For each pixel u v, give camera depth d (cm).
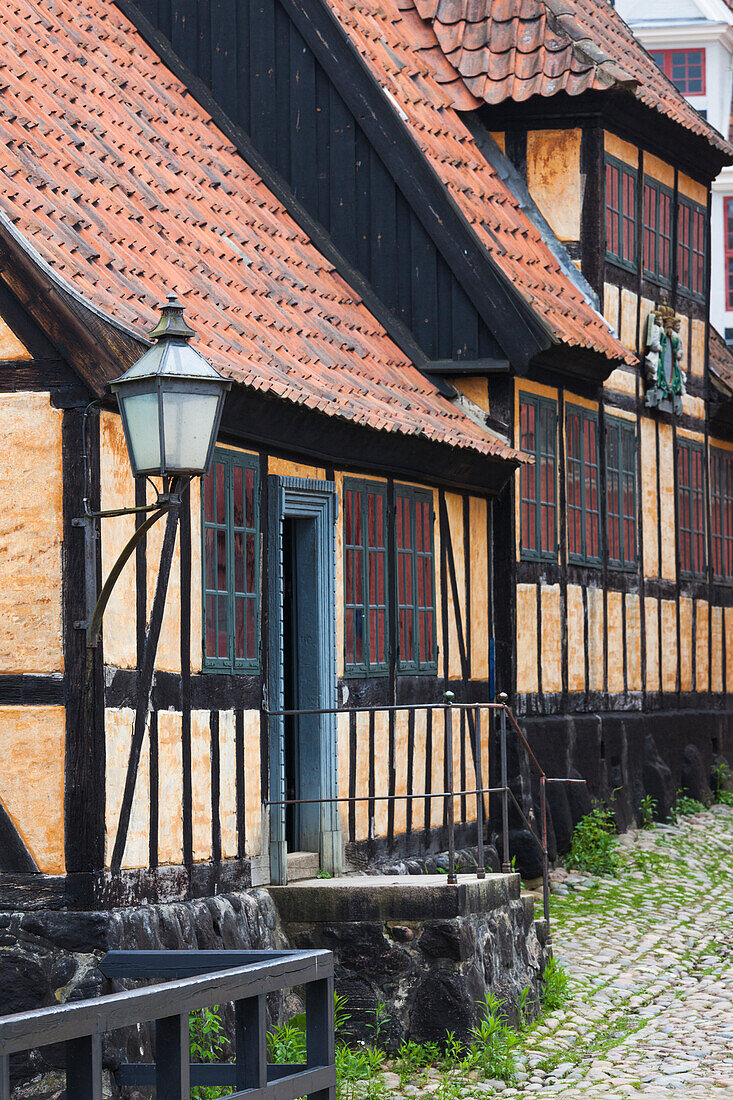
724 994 1305
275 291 1421
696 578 2241
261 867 1175
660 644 2105
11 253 965
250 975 689
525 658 1705
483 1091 1052
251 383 1116
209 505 1124
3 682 965
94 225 1169
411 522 1480
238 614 1162
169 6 1705
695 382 2255
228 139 1686
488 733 1641
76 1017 580
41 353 969
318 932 1162
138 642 1012
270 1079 749
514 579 1672
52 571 962
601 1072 1090
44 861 953
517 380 1691
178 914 1023
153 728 1023
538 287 1716
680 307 2180
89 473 962
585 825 1778
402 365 1594
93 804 951
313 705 1308
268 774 1198
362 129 1655
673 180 2136
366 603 1388
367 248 1653
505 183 1869
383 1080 1073
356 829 1334
